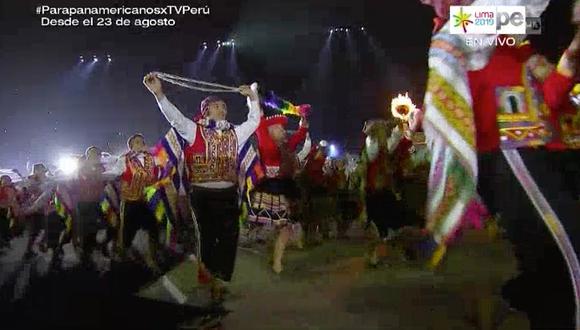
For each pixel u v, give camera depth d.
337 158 8.34
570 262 2.47
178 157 4.70
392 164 5.52
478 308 3.62
